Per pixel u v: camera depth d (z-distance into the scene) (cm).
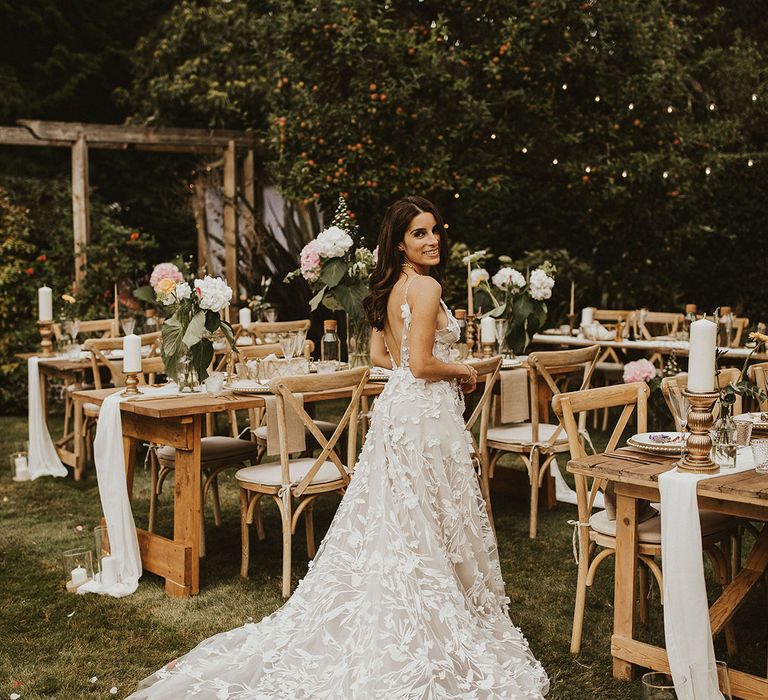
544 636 343
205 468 451
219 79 1136
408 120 844
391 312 316
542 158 909
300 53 858
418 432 305
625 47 879
